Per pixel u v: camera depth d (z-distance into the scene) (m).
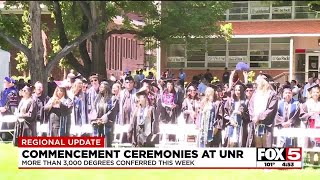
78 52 15.21
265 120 11.18
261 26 26.14
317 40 27.81
